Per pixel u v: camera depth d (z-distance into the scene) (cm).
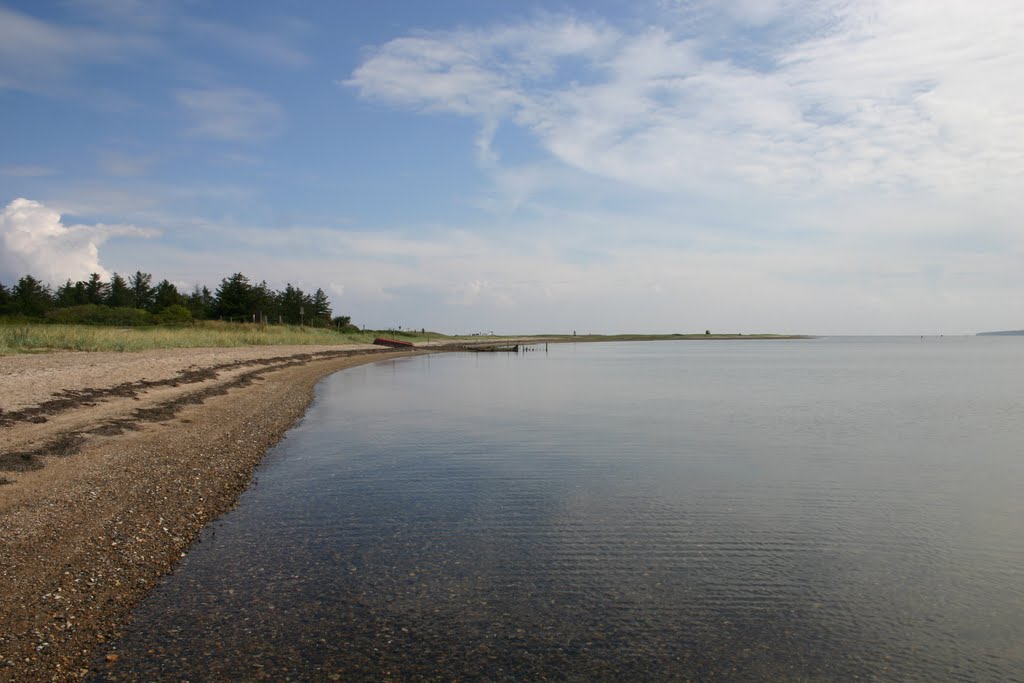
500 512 1334
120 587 912
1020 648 816
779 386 4719
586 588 965
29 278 7981
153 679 691
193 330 6544
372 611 871
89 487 1316
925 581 1020
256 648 765
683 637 825
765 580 1010
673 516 1330
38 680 679
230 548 1089
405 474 1652
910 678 743
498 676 723
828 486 1608
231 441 1983
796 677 739
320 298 13088
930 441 2292
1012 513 1392
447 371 6191
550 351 14100
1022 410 3259
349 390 3938
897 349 17638
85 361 3061
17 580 884
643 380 5278
